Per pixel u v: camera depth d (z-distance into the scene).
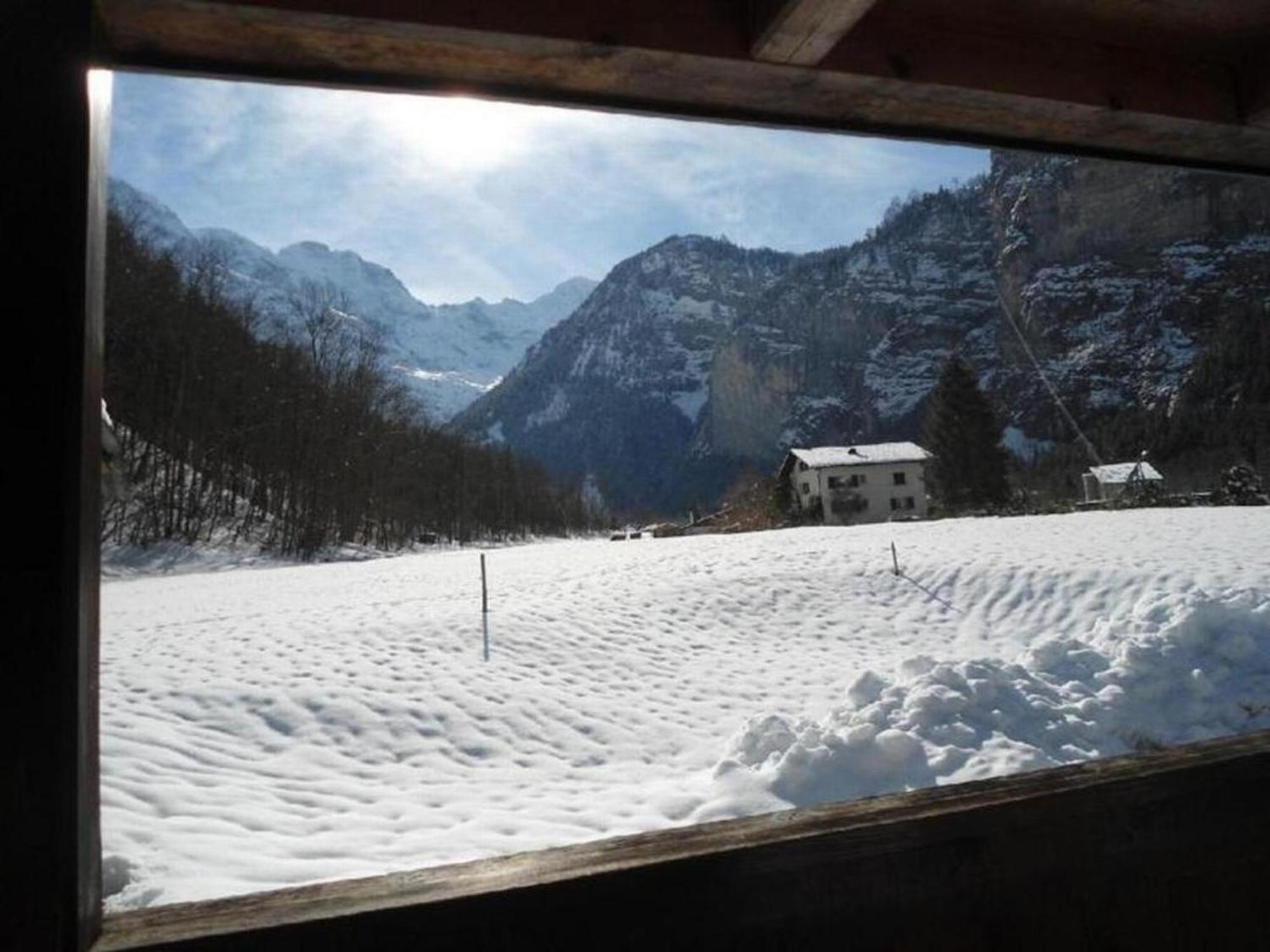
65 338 1.17
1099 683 9.58
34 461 1.14
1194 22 1.94
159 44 1.48
